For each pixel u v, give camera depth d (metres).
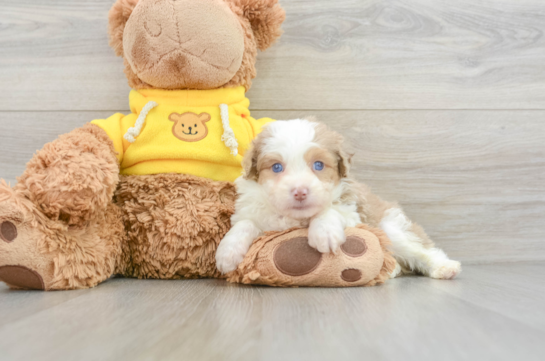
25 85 1.83
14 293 1.14
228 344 0.66
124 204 1.42
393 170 1.91
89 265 1.24
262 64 1.88
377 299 1.03
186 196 1.40
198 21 1.41
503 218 1.93
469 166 1.92
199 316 0.85
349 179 1.40
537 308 0.94
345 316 0.85
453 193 1.92
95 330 0.74
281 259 1.20
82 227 1.26
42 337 0.70
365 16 1.89
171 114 1.51
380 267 1.25
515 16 1.92
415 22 1.90
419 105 1.91
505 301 1.02
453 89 1.92
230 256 1.26
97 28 1.85
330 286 1.22
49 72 1.84
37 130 1.84
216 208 1.40
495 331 0.75
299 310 0.90
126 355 0.61
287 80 1.89
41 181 1.19
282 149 1.28
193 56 1.44
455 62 1.92
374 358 0.60
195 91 1.55
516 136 1.91
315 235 1.20
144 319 0.82
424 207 1.92
